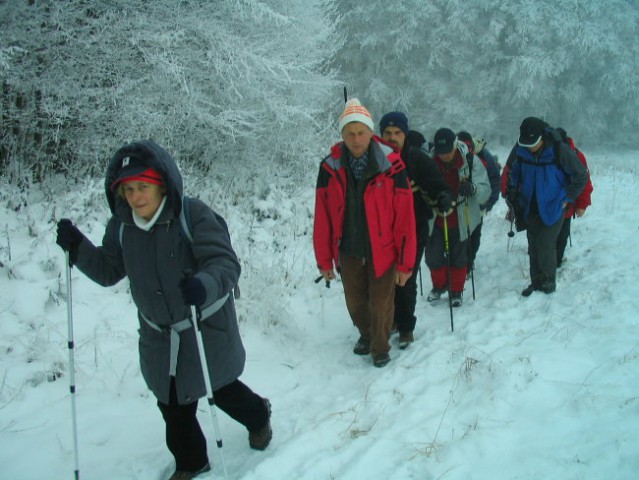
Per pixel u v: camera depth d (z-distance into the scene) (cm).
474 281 621
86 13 675
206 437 329
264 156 821
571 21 1630
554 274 518
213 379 264
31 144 650
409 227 384
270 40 757
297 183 842
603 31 1702
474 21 1656
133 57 682
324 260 416
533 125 488
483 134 1750
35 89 638
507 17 1672
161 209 242
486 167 587
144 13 677
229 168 774
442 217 531
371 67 1662
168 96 693
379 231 387
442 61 1667
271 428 324
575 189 495
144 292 251
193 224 248
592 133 1809
